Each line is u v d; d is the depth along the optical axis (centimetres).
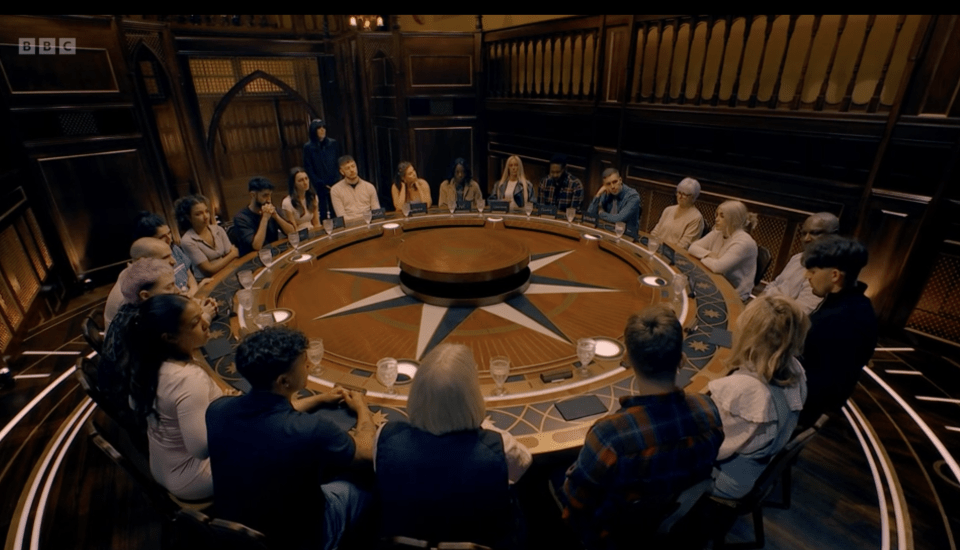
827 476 252
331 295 292
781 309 152
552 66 590
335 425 144
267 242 418
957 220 331
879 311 386
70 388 327
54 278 455
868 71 383
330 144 597
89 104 460
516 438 164
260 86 925
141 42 514
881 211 366
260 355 134
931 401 309
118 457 154
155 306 152
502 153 703
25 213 422
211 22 596
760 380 158
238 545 130
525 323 259
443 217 414
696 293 267
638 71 527
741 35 456
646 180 531
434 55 646
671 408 129
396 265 336
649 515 136
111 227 500
